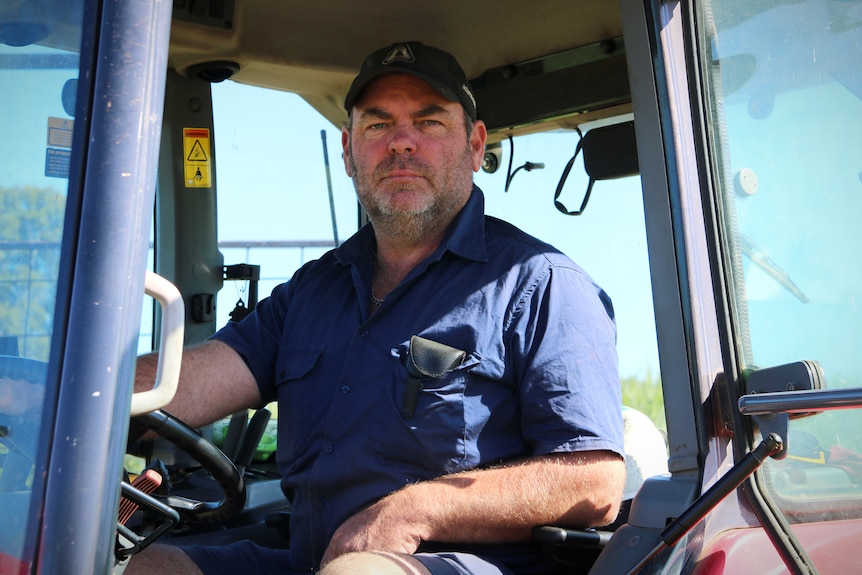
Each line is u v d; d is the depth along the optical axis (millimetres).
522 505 1866
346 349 2178
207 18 2525
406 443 1988
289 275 2836
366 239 2377
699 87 1521
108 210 1312
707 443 1465
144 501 1762
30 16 1412
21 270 1354
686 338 1484
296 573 2111
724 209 1508
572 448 1905
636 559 1465
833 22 1489
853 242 1448
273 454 2951
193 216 2721
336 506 2055
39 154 1366
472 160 2398
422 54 2316
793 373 1378
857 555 1444
